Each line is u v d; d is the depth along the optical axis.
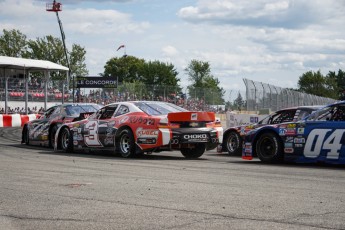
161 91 30.86
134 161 11.52
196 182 7.73
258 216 5.16
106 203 5.90
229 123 19.33
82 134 13.70
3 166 10.19
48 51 64.00
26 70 43.41
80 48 65.06
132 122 12.30
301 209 5.52
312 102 37.38
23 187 7.19
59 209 5.56
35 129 16.38
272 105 25.73
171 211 5.42
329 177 8.48
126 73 101.44
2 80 36.12
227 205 5.75
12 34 64.88
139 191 6.79
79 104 15.86
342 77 137.50
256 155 11.49
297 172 9.27
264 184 7.54
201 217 5.12
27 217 5.18
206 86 79.88
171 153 14.41
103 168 9.88
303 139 10.47
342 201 6.04
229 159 12.48
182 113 11.78
